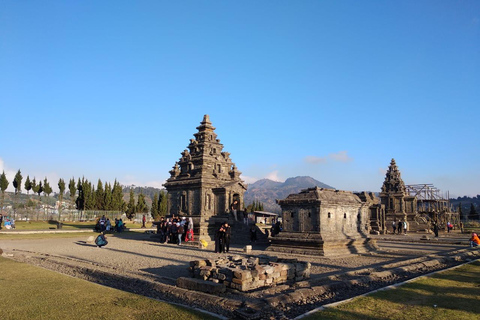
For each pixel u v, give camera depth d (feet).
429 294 42.98
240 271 43.98
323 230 88.99
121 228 174.60
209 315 32.96
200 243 108.47
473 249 100.83
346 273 57.93
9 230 159.74
